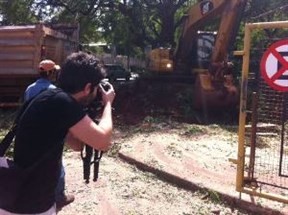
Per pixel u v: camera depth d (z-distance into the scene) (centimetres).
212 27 2031
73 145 275
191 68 1694
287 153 880
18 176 234
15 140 243
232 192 591
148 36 2714
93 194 612
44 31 1354
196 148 902
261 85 561
